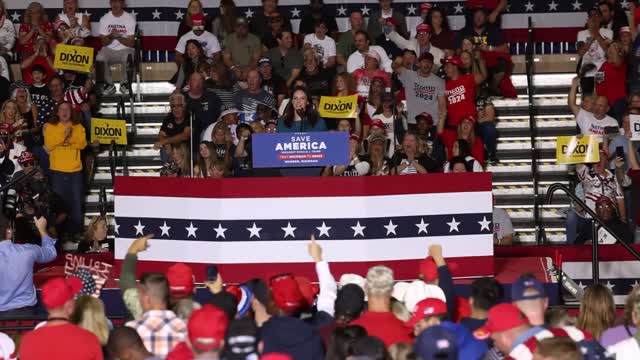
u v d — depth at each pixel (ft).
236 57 155.84
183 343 61.16
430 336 55.06
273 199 102.22
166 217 103.45
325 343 69.72
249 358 55.06
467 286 101.04
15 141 140.77
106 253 120.67
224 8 157.69
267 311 70.38
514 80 162.09
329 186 102.17
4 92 152.15
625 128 138.82
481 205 103.19
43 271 118.93
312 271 102.22
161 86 162.50
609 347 67.10
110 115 158.51
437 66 156.15
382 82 145.69
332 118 138.82
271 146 102.32
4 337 72.43
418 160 131.85
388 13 162.30
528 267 115.44
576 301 108.27
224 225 102.42
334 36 162.50
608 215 129.90
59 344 65.10
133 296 79.05
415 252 102.58
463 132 141.90
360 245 102.22
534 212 145.28
